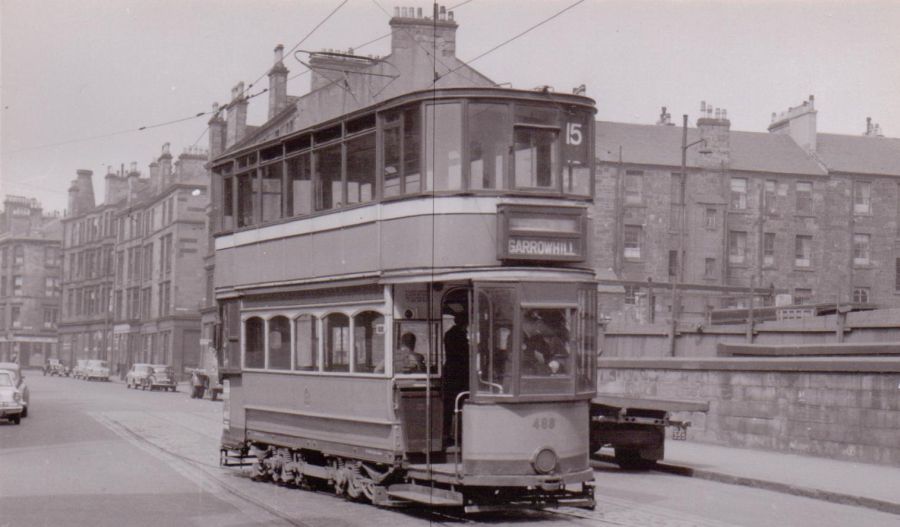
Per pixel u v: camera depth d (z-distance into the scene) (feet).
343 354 44.75
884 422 58.39
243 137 193.98
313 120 140.05
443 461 41.52
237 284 55.26
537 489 39.42
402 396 41.24
